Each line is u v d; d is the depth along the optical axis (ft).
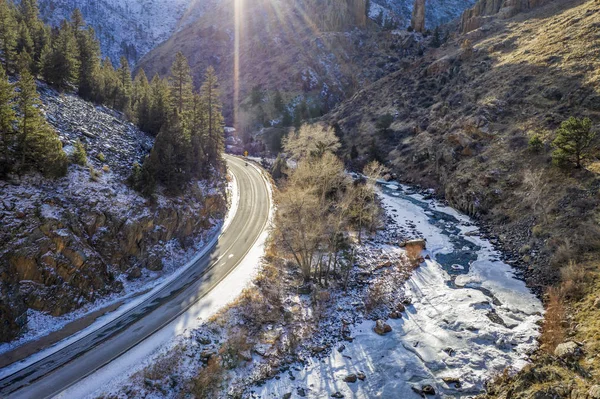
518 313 94.94
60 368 73.51
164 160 132.87
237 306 97.91
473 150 184.44
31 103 93.66
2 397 65.87
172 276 114.52
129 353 78.84
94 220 99.86
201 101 185.98
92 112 161.27
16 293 78.28
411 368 81.87
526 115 175.11
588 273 93.76
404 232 152.15
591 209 113.09
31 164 95.96
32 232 84.17
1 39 148.77
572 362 70.03
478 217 157.17
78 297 90.07
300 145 236.22
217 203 161.27
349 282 116.47
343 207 128.26
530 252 119.14
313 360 87.15
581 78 167.63
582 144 128.16
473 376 77.46
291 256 129.59
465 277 116.06
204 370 79.66
